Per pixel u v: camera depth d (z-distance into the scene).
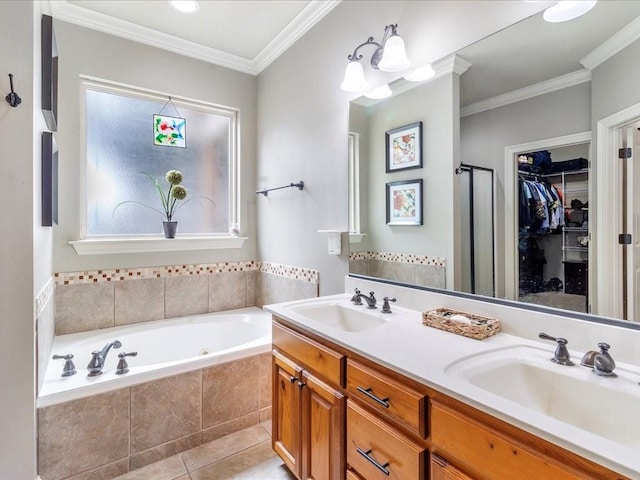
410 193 1.77
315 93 2.39
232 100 3.04
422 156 1.72
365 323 1.68
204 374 2.02
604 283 1.15
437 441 0.94
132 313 2.59
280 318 1.71
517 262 1.36
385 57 1.65
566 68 1.24
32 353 1.47
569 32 1.23
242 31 2.57
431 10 1.65
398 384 1.05
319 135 2.36
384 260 1.91
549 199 1.28
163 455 1.88
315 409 1.44
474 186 1.50
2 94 1.40
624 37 1.11
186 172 2.90
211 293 2.95
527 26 1.33
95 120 2.52
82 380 1.73
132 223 2.66
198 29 2.55
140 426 1.82
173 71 2.75
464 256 1.54
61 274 2.33
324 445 1.39
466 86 1.53
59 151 2.31
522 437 0.75
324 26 2.30
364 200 2.03
